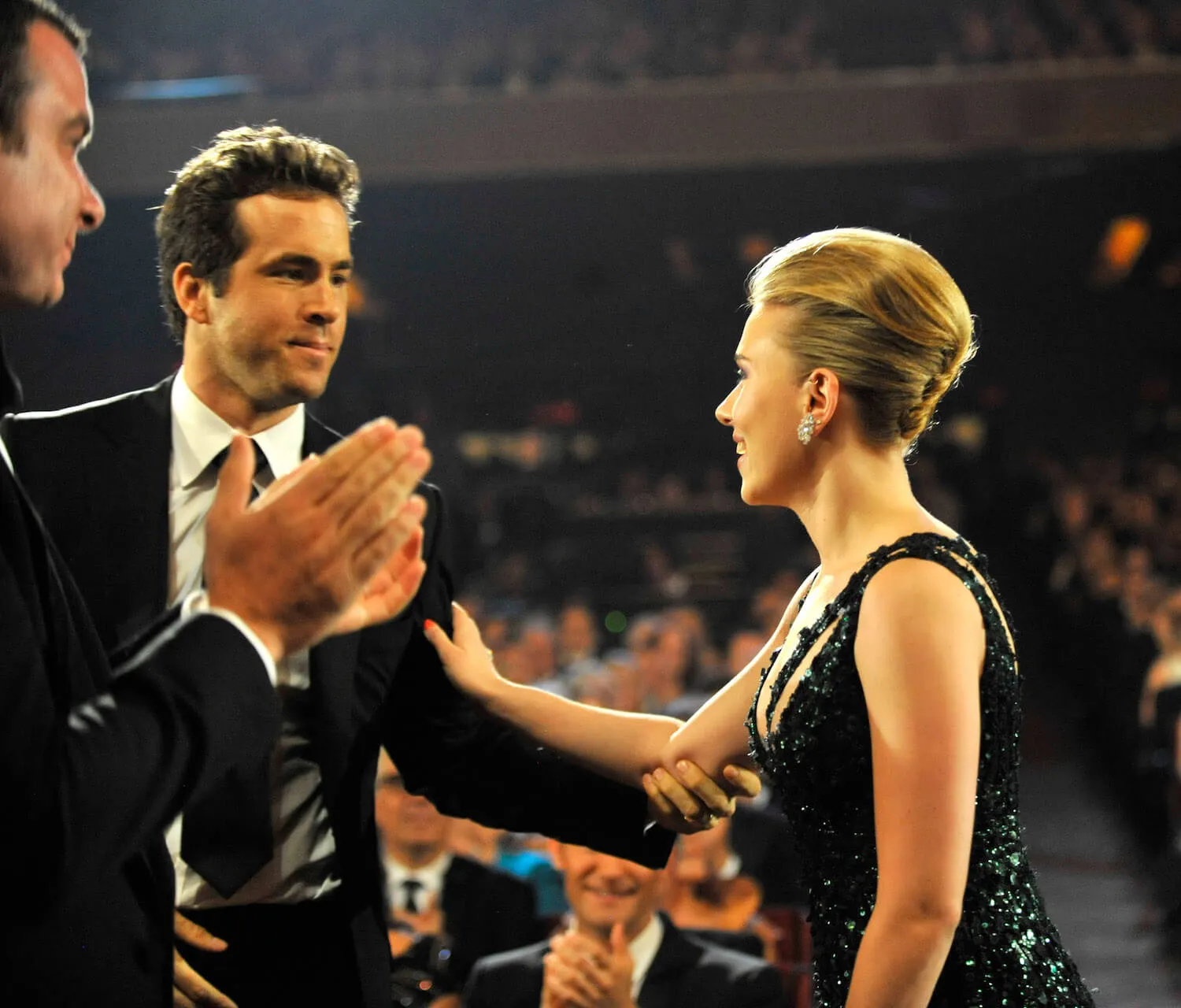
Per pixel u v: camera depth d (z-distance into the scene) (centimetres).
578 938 604
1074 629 2638
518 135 2972
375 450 281
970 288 4262
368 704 443
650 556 3431
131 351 2869
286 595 277
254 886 426
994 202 3681
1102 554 2686
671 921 677
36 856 242
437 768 482
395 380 3738
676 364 4162
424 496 479
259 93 2922
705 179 3425
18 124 281
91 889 252
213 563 282
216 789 409
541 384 4125
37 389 2838
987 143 2941
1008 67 2955
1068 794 2209
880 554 372
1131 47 2991
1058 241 3950
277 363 428
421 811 808
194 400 442
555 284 3988
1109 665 2255
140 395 452
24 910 247
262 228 423
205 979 417
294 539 277
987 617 365
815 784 373
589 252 3888
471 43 3130
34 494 424
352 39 3209
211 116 2873
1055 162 3394
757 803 1024
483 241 3753
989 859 368
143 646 330
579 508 3859
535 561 3472
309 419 466
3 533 281
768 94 2966
